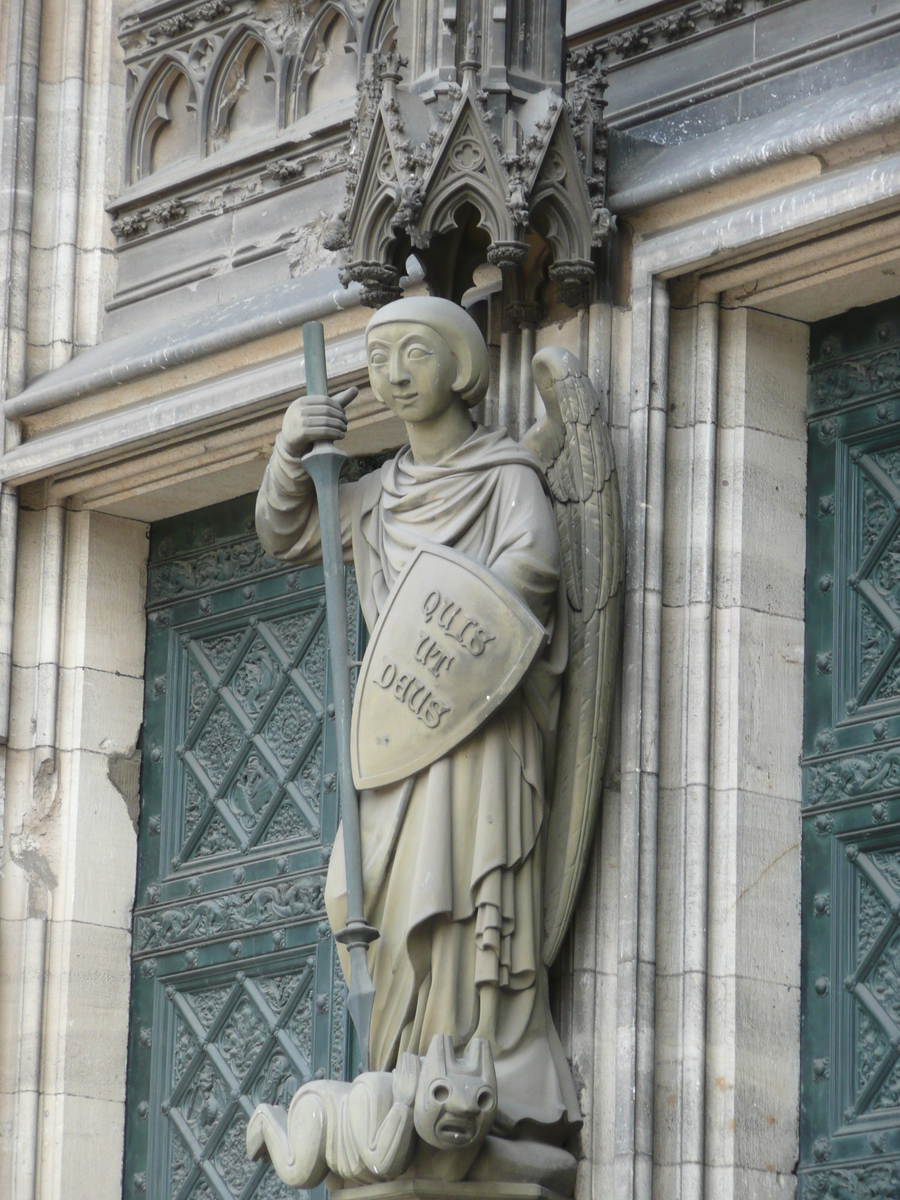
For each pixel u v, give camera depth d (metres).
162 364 19.50
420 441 16.88
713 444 16.98
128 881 20.23
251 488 20.19
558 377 16.70
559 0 17.38
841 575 17.02
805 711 16.97
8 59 21.09
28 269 20.80
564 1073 16.16
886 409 17.05
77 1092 19.69
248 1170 19.14
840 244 16.50
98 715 20.36
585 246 16.91
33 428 20.55
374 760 16.33
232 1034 19.44
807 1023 16.52
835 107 16.41
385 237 17.05
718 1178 16.02
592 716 16.39
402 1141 15.41
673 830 16.48
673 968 16.28
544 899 16.38
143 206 20.70
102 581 20.56
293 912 19.23
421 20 17.64
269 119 20.20
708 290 17.12
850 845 16.62
